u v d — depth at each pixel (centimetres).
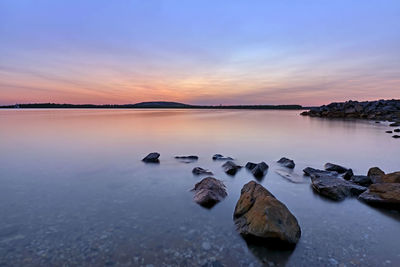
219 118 4644
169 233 434
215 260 355
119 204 570
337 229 444
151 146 1381
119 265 345
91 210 537
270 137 1762
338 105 5866
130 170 879
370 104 5319
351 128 2467
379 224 463
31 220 488
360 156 1109
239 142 1523
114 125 2817
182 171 865
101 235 428
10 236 425
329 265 340
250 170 868
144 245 396
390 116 3878
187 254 370
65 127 2547
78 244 399
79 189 677
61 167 920
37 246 393
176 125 2848
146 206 557
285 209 427
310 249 378
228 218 493
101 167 923
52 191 660
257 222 410
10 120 3784
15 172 851
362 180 693
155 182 739
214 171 862
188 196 620
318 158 1073
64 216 507
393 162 993
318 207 547
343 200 584
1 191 660
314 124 3030
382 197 545
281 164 957
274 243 387
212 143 1488
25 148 1315
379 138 1702
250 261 352
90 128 2444
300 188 677
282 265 342
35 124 2936
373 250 375
